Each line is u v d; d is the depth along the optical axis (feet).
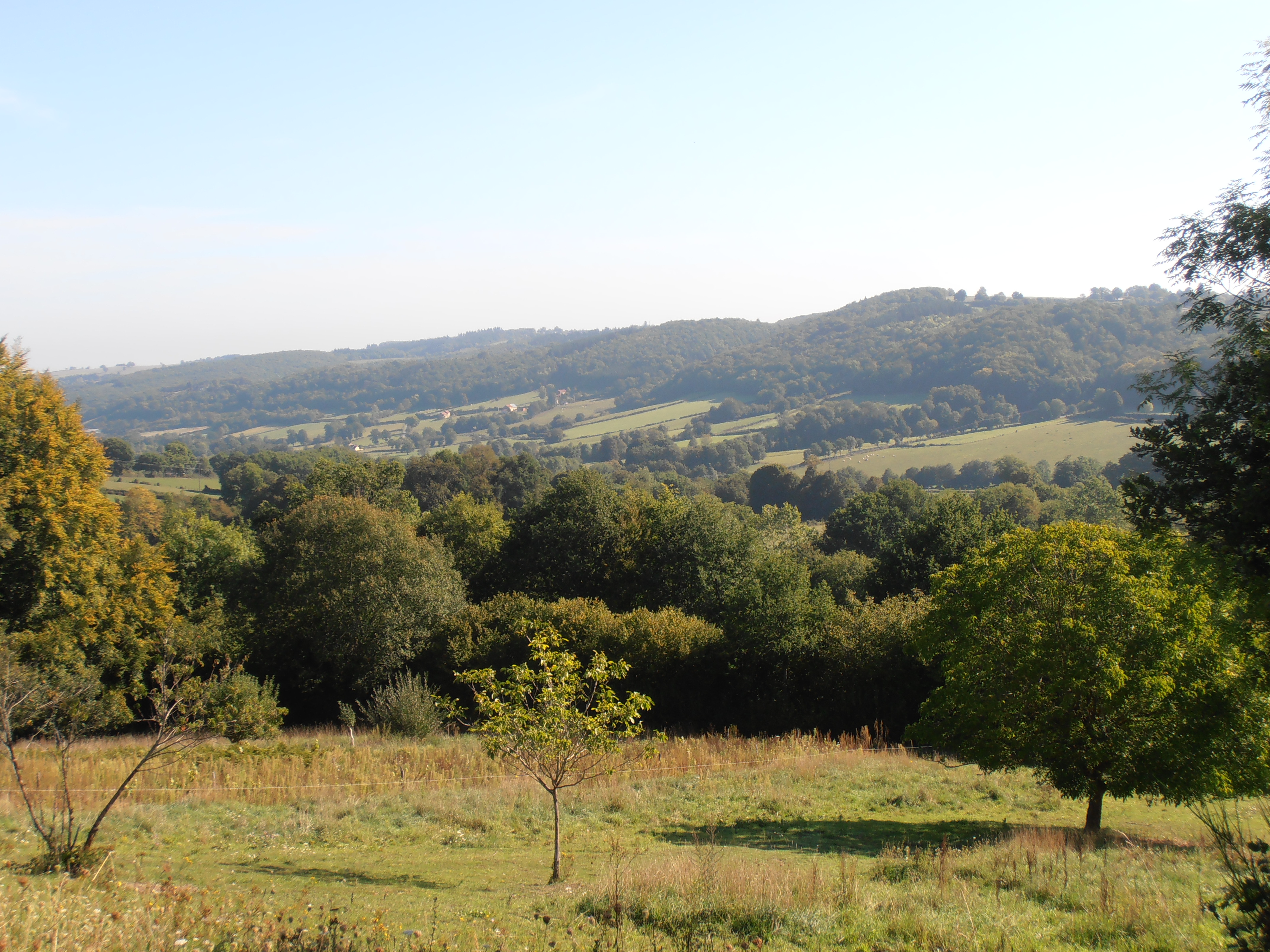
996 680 48.14
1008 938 22.04
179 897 25.57
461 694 103.30
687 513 140.77
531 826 45.83
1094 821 45.78
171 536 148.05
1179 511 26.20
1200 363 26.50
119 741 73.10
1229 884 18.72
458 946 21.85
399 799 50.55
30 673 35.73
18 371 84.84
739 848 40.68
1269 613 24.73
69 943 19.35
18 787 44.50
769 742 77.71
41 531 81.82
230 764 56.65
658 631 98.48
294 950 20.57
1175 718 42.78
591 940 23.09
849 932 23.21
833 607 100.89
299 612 112.57
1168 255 28.35
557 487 157.58
